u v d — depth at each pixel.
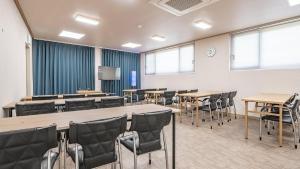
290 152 2.67
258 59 4.93
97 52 7.93
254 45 5.02
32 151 1.11
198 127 4.08
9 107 2.58
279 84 4.46
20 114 2.36
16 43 3.61
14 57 3.42
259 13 3.92
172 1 3.27
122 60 8.76
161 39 6.40
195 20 4.38
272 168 2.20
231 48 5.52
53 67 6.75
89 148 1.38
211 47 6.00
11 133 1.02
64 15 4.08
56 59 6.80
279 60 4.55
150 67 8.88
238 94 5.29
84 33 5.61
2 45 2.60
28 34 5.18
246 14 3.97
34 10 3.79
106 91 8.16
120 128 1.51
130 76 9.02
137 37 6.10
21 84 4.27
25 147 1.08
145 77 9.15
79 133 1.29
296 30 4.27
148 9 3.71
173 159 2.12
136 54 9.30
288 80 4.31
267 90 4.68
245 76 5.13
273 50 4.65
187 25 4.77
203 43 6.26
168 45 7.46
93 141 1.38
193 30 5.24
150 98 6.55
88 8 3.69
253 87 4.96
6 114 2.63
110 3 3.43
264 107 3.62
